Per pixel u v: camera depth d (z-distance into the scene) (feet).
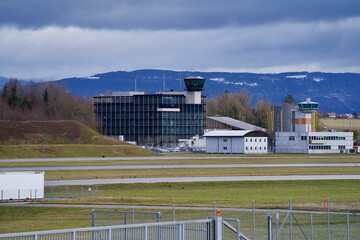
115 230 420.36
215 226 357.20
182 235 352.49
